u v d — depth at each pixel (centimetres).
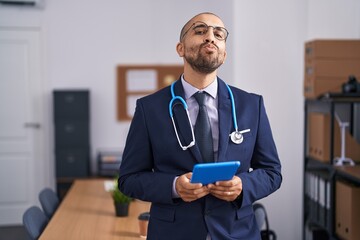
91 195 315
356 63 310
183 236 139
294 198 373
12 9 471
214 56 137
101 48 484
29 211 237
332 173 289
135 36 486
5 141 484
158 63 491
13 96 482
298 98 368
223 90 149
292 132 370
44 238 215
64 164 461
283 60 365
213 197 139
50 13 477
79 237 217
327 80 310
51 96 483
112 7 483
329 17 365
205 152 139
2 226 486
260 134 150
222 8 400
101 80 486
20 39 476
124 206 253
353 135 304
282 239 375
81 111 463
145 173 145
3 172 486
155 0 485
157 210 144
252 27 362
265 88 366
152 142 143
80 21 480
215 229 138
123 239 213
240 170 143
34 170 489
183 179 131
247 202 138
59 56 481
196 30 139
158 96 148
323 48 309
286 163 371
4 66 478
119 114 488
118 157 462
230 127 143
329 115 302
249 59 363
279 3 363
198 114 143
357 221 269
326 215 303
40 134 487
